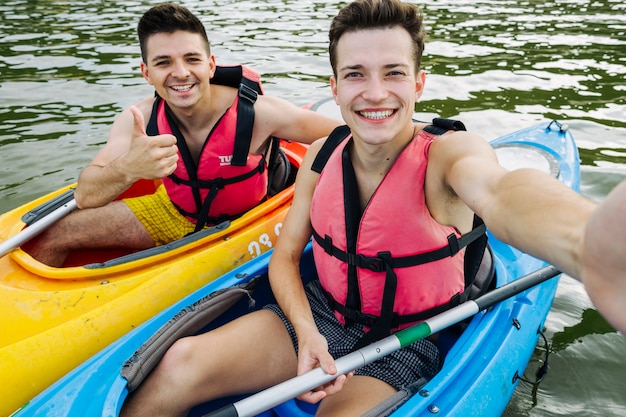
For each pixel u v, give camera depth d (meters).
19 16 7.91
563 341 2.28
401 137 1.50
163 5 2.12
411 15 1.40
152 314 2.08
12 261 2.17
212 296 1.78
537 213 0.86
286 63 5.54
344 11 1.41
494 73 5.23
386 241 1.52
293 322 1.62
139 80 5.07
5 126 4.07
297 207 1.78
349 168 1.58
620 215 0.62
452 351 1.66
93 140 3.85
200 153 2.26
